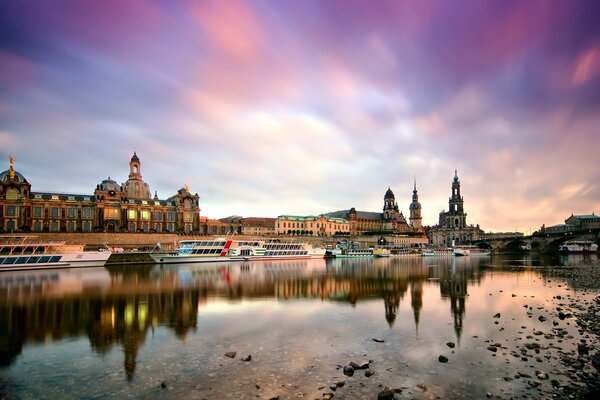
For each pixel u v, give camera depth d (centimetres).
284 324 3328
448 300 4544
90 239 14625
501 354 2491
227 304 4291
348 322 3400
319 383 2048
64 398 1889
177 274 8025
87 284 6122
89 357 2481
